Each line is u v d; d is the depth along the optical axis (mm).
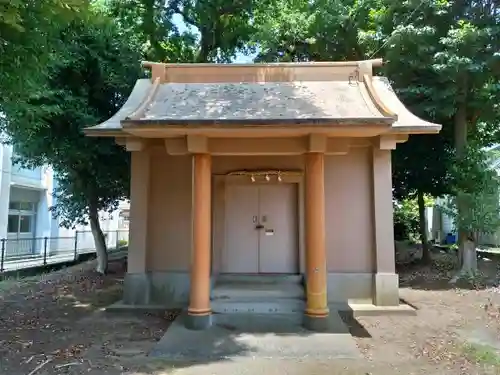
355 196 8914
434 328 7328
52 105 10430
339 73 9188
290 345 6211
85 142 11508
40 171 20422
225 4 16734
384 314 8180
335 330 6898
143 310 8414
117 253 20484
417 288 10852
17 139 11273
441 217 22328
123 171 12898
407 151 13305
